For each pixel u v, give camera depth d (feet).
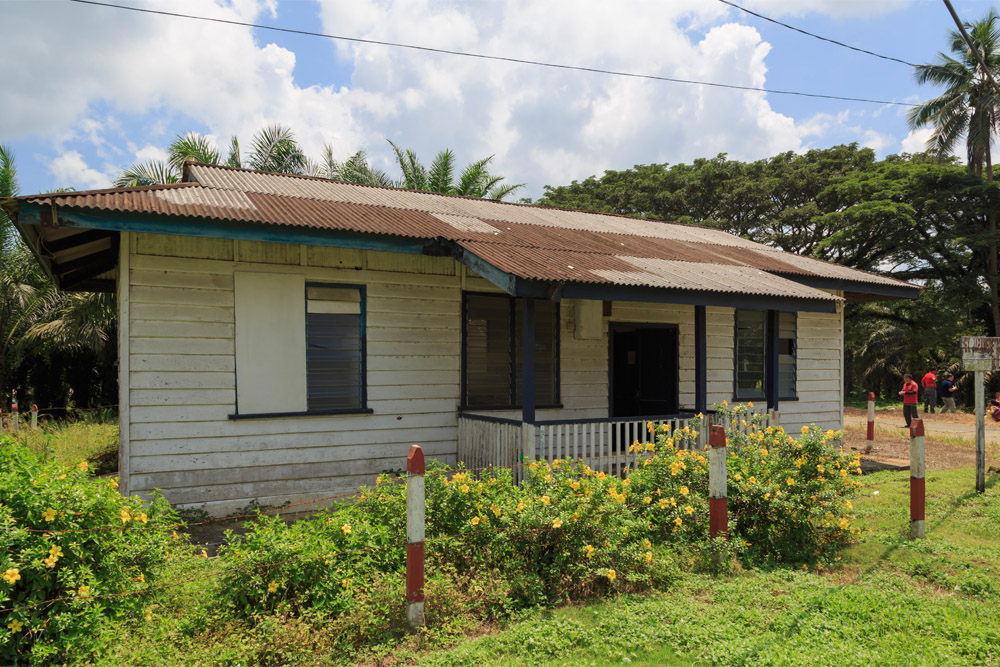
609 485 19.66
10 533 12.71
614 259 30.17
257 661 13.21
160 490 25.14
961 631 14.70
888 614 15.62
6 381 60.39
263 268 27.30
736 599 16.69
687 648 14.11
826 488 21.09
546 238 32.40
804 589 17.37
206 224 23.41
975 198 96.22
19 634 12.78
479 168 84.17
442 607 15.55
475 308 32.22
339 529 16.92
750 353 41.11
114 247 28.55
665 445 23.08
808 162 117.08
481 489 18.90
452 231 29.07
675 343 37.63
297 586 15.25
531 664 13.28
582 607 16.21
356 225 26.27
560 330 34.68
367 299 29.43
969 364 29.01
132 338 24.82
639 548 18.39
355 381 29.30
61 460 35.83
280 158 71.15
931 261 98.48
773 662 13.28
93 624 13.33
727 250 40.81
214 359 26.30
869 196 103.09
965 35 32.65
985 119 93.71
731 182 118.01
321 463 28.30
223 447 26.40
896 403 106.42
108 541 14.84
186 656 13.10
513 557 17.60
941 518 24.90
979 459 28.91
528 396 25.45
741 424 28.71
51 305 61.00
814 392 43.93
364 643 14.25
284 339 27.68
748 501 20.85
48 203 21.17
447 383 31.22
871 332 115.14
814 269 39.06
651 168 133.39
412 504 14.96
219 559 17.21
